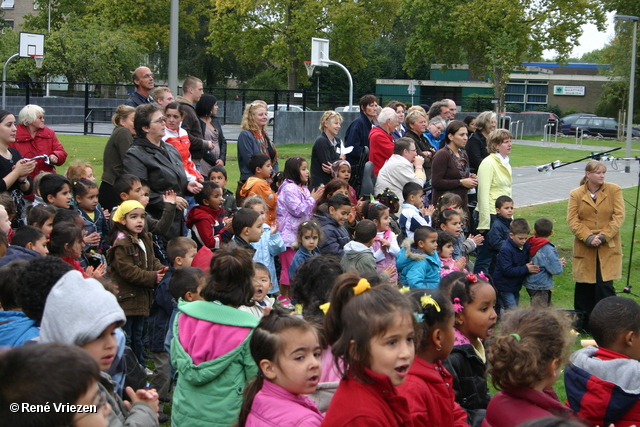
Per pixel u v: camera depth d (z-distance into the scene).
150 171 6.28
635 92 43.22
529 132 36.78
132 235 5.31
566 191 16.12
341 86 50.75
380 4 40.25
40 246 4.57
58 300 2.74
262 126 8.28
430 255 6.17
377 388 2.61
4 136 6.33
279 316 3.08
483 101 39.53
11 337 3.28
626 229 12.38
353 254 6.06
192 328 3.67
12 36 38.72
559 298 8.31
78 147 19.09
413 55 37.94
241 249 3.85
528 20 35.09
